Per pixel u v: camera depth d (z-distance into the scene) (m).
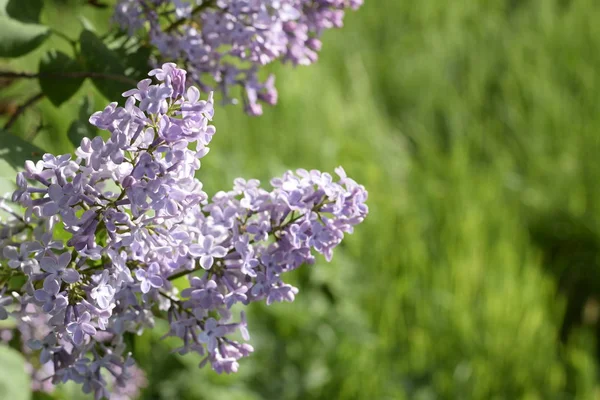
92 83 0.91
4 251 0.75
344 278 2.37
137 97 0.73
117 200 0.75
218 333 0.80
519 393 2.25
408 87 3.69
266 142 2.74
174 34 0.91
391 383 2.20
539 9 4.11
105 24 2.31
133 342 0.85
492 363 2.25
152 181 0.74
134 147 0.74
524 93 3.47
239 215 0.80
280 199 0.80
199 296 0.79
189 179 0.75
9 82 1.01
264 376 2.13
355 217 0.80
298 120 2.89
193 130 0.74
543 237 3.05
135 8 0.89
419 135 3.41
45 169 0.77
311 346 2.19
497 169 3.11
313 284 2.33
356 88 3.46
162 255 0.77
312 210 0.81
